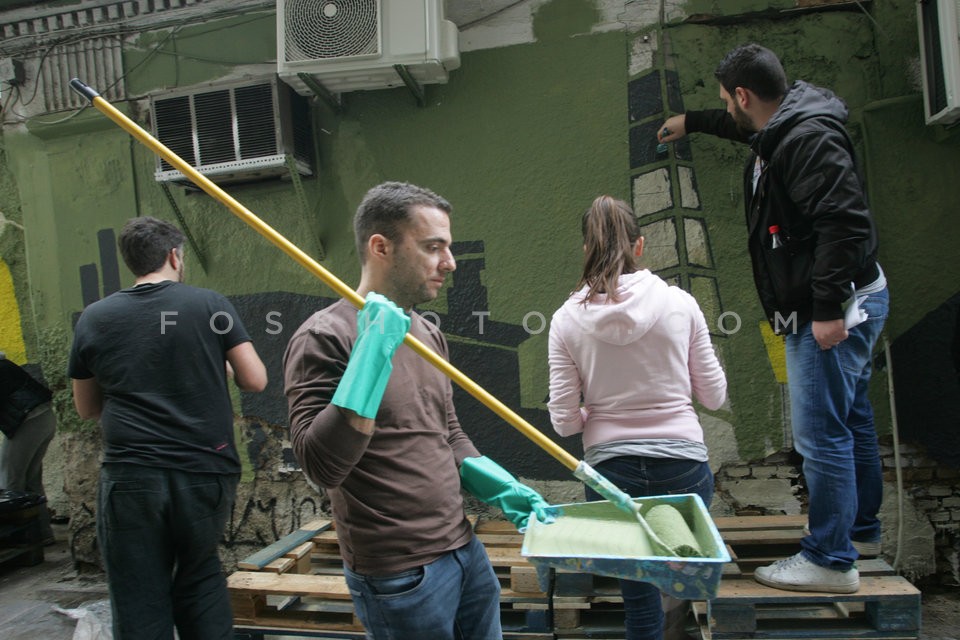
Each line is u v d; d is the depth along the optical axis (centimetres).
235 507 387
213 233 386
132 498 231
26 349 461
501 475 186
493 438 358
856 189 222
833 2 325
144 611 231
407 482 163
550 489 352
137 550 231
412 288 171
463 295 362
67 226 407
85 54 399
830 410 239
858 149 326
